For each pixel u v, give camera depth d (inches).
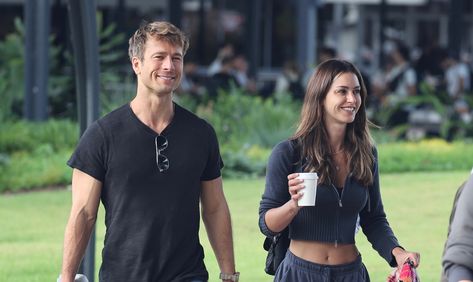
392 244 507.2
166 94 468.4
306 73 1648.6
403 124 1526.8
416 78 1669.5
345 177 498.6
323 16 2635.3
